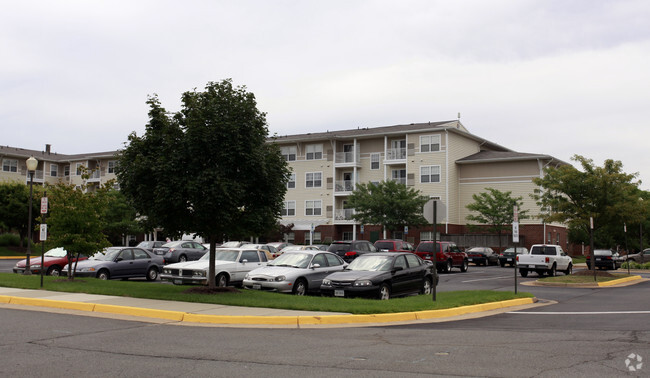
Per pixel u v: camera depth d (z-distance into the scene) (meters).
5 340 9.44
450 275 29.97
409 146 52.38
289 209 58.03
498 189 50.72
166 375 7.09
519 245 48.34
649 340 9.66
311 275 17.69
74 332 10.36
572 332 10.62
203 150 15.15
